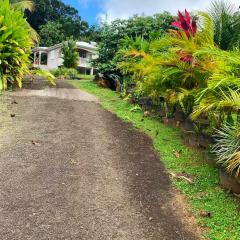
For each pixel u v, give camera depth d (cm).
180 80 752
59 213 427
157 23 1276
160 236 404
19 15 1112
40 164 546
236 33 685
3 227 393
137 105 911
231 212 452
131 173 546
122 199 471
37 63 4031
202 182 528
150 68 781
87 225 409
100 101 991
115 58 1217
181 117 777
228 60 521
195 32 678
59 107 871
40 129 696
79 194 471
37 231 391
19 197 452
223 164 502
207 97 523
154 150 645
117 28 1330
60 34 4547
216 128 593
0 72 1018
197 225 429
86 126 738
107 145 645
